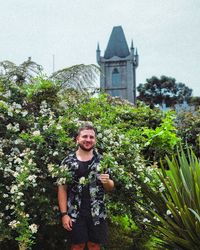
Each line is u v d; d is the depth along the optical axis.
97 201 3.57
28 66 5.11
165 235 3.99
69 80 5.30
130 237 5.09
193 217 3.85
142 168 4.50
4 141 4.13
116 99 9.62
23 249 3.53
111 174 4.11
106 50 61.09
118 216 5.00
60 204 3.63
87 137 3.64
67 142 4.06
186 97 63.94
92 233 3.56
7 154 4.14
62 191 3.65
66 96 4.88
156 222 4.18
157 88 65.06
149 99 64.88
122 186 4.36
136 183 4.40
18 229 3.53
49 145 4.15
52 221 4.01
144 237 4.79
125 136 4.91
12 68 5.04
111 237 5.05
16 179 3.69
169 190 3.98
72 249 3.63
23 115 4.28
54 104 4.61
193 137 9.67
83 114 4.84
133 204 4.45
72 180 3.61
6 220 3.91
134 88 61.91
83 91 5.41
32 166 3.79
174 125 9.79
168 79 64.56
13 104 4.32
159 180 4.37
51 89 4.54
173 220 4.12
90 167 3.60
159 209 4.25
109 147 4.48
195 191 3.89
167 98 64.56
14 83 4.68
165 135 7.16
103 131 4.58
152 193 4.29
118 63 59.91
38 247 4.56
